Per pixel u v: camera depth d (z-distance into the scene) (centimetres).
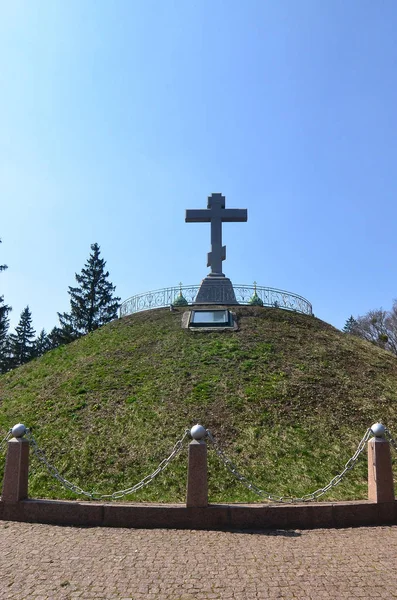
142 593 517
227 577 557
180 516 764
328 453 1061
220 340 1689
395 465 1042
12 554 636
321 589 525
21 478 828
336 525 767
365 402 1328
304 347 1686
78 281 5366
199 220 2289
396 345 4825
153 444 1081
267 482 942
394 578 554
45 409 1295
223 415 1201
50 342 5919
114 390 1355
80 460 1029
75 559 617
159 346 1669
